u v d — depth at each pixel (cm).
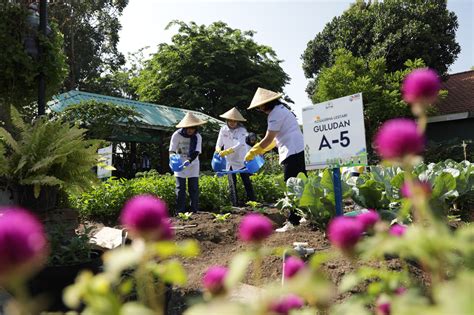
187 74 2291
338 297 237
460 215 446
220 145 765
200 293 291
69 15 2322
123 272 218
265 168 1280
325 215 385
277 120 484
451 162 562
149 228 104
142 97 2430
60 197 443
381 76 1852
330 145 366
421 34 1933
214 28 2445
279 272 306
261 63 2444
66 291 88
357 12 2197
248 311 87
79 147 411
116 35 2833
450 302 65
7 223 78
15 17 435
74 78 2570
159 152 1828
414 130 102
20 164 372
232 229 494
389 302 113
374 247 93
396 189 387
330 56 2259
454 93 2033
